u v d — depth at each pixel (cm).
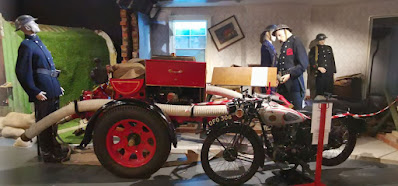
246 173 267
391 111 405
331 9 531
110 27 567
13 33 413
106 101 291
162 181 278
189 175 291
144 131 315
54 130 327
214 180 265
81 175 291
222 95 366
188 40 564
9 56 411
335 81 523
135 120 273
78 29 522
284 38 382
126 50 502
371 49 514
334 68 512
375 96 475
